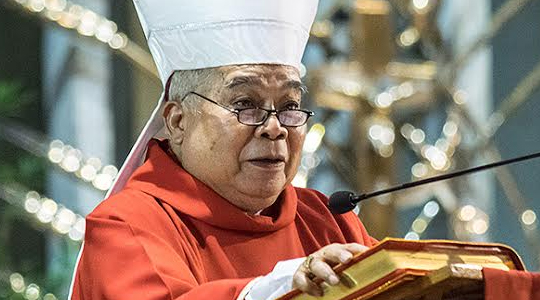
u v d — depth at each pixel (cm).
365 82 1368
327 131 1363
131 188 866
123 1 1556
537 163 1597
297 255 882
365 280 703
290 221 883
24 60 1588
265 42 851
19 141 1481
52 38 1588
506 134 1598
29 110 1567
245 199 859
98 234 833
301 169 1351
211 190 862
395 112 1376
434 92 1395
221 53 852
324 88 1364
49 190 1530
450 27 1565
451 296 721
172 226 845
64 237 1415
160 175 867
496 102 1596
